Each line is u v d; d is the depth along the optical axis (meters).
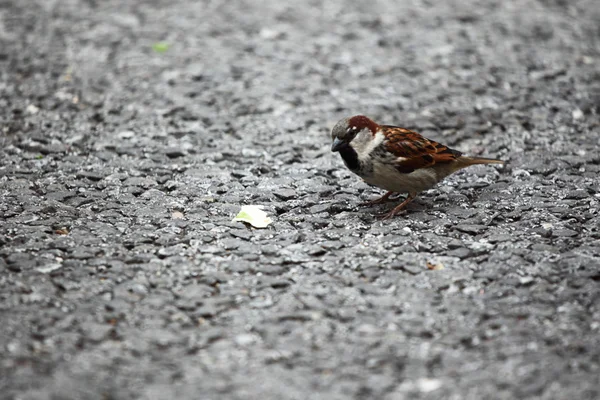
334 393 7.53
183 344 8.33
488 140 14.31
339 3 21.17
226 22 19.75
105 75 16.77
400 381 7.71
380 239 10.70
